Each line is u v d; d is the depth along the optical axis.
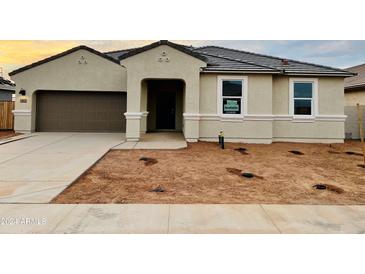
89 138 14.36
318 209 5.51
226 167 8.90
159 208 5.43
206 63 13.19
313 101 14.34
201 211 5.30
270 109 13.70
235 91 13.75
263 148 12.47
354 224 4.85
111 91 16.95
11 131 17.45
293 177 7.93
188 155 10.49
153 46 13.02
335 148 13.02
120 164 8.95
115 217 4.97
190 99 13.23
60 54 16.53
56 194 6.09
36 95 16.91
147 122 17.61
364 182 7.57
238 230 4.57
